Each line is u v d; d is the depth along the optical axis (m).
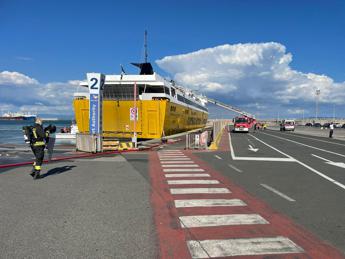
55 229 5.27
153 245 4.62
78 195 7.76
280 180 10.11
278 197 7.77
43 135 9.98
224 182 9.63
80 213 6.20
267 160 15.45
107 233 5.09
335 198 7.72
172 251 4.41
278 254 4.37
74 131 42.47
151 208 6.63
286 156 17.33
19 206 6.70
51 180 9.75
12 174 10.84
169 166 13.09
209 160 15.30
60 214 6.13
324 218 6.06
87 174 10.93
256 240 4.87
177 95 38.53
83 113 31.20
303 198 7.69
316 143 28.45
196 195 7.88
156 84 30.41
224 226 5.52
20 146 23.23
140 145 23.78
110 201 7.19
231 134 45.31
